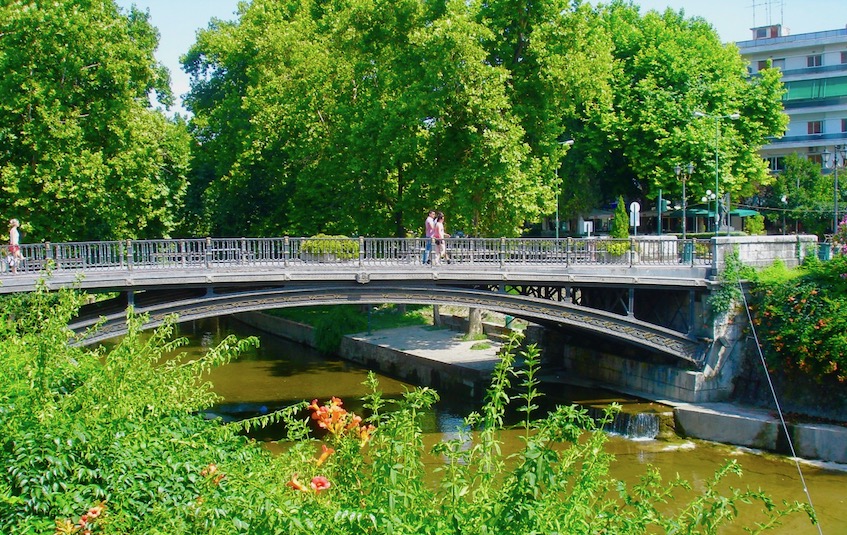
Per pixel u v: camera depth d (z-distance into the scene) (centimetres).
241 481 638
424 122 2923
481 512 538
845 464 1892
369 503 563
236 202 3703
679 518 618
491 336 3294
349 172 3200
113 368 812
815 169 5669
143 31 4169
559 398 2420
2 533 629
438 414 2398
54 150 2564
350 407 2459
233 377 2986
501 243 2166
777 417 2059
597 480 659
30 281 1703
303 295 2005
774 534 1444
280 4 4472
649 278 2245
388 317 3844
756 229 4634
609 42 3131
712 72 4356
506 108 2848
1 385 787
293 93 3547
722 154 3912
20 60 2572
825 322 2064
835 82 6494
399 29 3038
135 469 710
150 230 3142
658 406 2270
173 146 3167
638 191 4675
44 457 665
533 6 2862
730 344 2314
